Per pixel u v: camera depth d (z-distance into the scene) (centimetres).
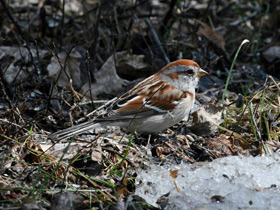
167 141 966
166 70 1027
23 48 1280
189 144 971
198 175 818
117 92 1210
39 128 1015
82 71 1234
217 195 762
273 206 750
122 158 880
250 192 773
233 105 1119
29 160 862
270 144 945
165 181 803
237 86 1272
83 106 1116
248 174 824
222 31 1580
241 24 1642
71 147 909
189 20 1525
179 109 1000
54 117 1043
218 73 1316
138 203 750
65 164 838
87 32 1393
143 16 1459
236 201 757
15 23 1288
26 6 1577
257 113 1047
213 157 930
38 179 800
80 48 1275
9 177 809
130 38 1360
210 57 1351
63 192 765
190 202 756
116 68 1271
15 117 976
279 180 818
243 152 930
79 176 829
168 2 1606
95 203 760
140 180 810
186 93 1012
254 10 1706
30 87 1147
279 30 1608
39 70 1194
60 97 1088
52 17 1516
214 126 1008
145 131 998
